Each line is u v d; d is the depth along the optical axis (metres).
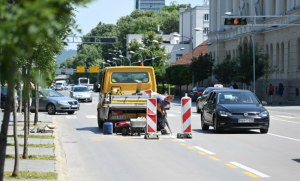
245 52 122.81
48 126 52.22
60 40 28.56
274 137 45.00
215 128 48.91
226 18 82.25
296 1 126.38
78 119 72.50
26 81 11.51
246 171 26.05
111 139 44.06
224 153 33.78
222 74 142.62
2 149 13.44
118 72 56.47
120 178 24.33
